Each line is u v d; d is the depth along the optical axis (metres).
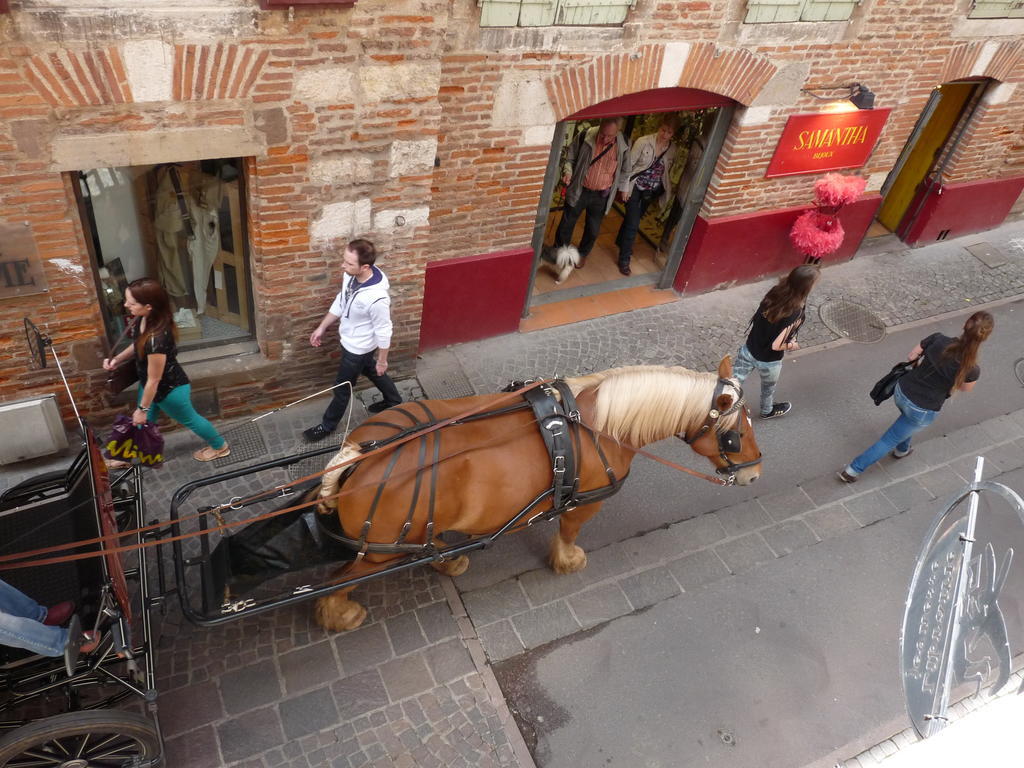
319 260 5.98
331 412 6.41
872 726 5.29
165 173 5.42
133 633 4.12
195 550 5.37
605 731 5.00
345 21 4.78
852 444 7.50
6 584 3.61
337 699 4.88
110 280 5.75
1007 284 10.15
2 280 4.96
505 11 5.77
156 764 4.18
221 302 6.41
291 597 4.29
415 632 5.32
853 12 7.32
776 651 5.64
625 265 9.26
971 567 2.72
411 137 5.57
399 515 4.23
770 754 5.05
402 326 6.94
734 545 6.34
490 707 5.00
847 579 6.24
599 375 4.77
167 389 5.41
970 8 7.91
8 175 4.56
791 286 6.33
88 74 4.38
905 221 10.71
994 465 7.43
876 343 8.80
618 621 5.64
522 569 5.86
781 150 8.12
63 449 6.02
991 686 2.42
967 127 9.65
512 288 7.73
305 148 5.27
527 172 6.89
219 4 4.43
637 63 6.61
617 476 4.85
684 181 8.55
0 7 3.91
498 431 4.44
